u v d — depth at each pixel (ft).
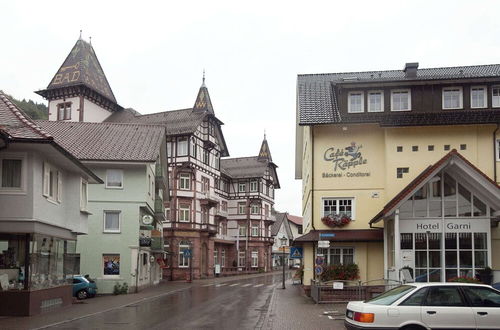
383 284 83.20
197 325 56.65
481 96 94.02
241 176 253.85
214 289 129.59
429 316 36.76
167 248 183.93
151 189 130.31
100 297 100.48
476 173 77.71
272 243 275.80
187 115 197.16
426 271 81.05
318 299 79.82
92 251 114.73
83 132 127.13
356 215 94.38
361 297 79.82
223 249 239.30
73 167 76.69
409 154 92.73
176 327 54.90
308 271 94.27
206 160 202.90
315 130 97.14
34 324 56.44
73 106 194.80
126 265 114.62
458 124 90.79
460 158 78.02
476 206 81.46
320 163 96.48
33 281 67.10
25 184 64.69
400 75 110.63
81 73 195.31
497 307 37.40
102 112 205.67
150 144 121.70
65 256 80.84
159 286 141.59
